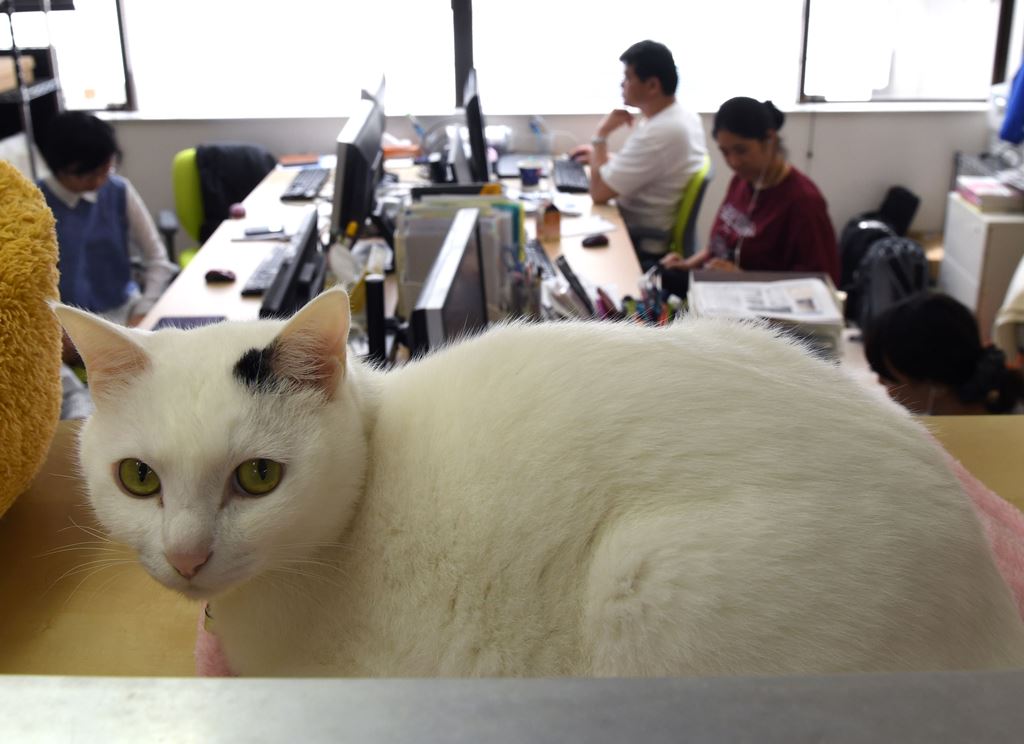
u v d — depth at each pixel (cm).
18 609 112
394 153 461
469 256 188
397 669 92
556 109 502
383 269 274
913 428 94
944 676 35
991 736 32
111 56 487
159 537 89
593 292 257
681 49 492
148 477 91
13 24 398
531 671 88
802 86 493
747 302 256
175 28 486
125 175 497
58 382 119
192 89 501
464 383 99
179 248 504
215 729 33
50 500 129
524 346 101
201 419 87
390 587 93
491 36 497
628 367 94
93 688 35
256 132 493
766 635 75
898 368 251
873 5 477
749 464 84
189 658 106
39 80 415
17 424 110
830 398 93
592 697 34
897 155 493
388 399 104
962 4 476
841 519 79
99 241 360
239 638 101
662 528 81
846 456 85
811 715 33
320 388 94
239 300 272
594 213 376
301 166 446
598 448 87
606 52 496
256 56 493
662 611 78
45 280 113
